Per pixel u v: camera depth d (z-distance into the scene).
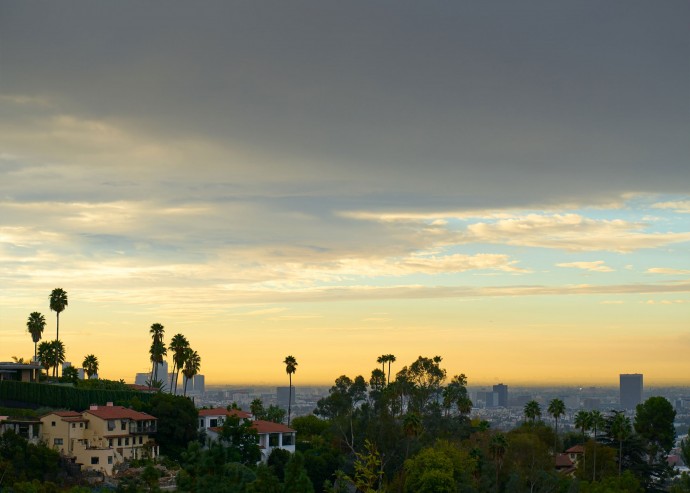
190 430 177.50
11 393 195.25
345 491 146.12
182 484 107.88
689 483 181.50
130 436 166.38
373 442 168.25
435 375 190.50
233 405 198.75
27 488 126.62
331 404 186.25
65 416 163.62
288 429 182.75
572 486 157.12
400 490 159.12
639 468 197.12
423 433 176.25
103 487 143.88
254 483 104.62
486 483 158.12
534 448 167.75
